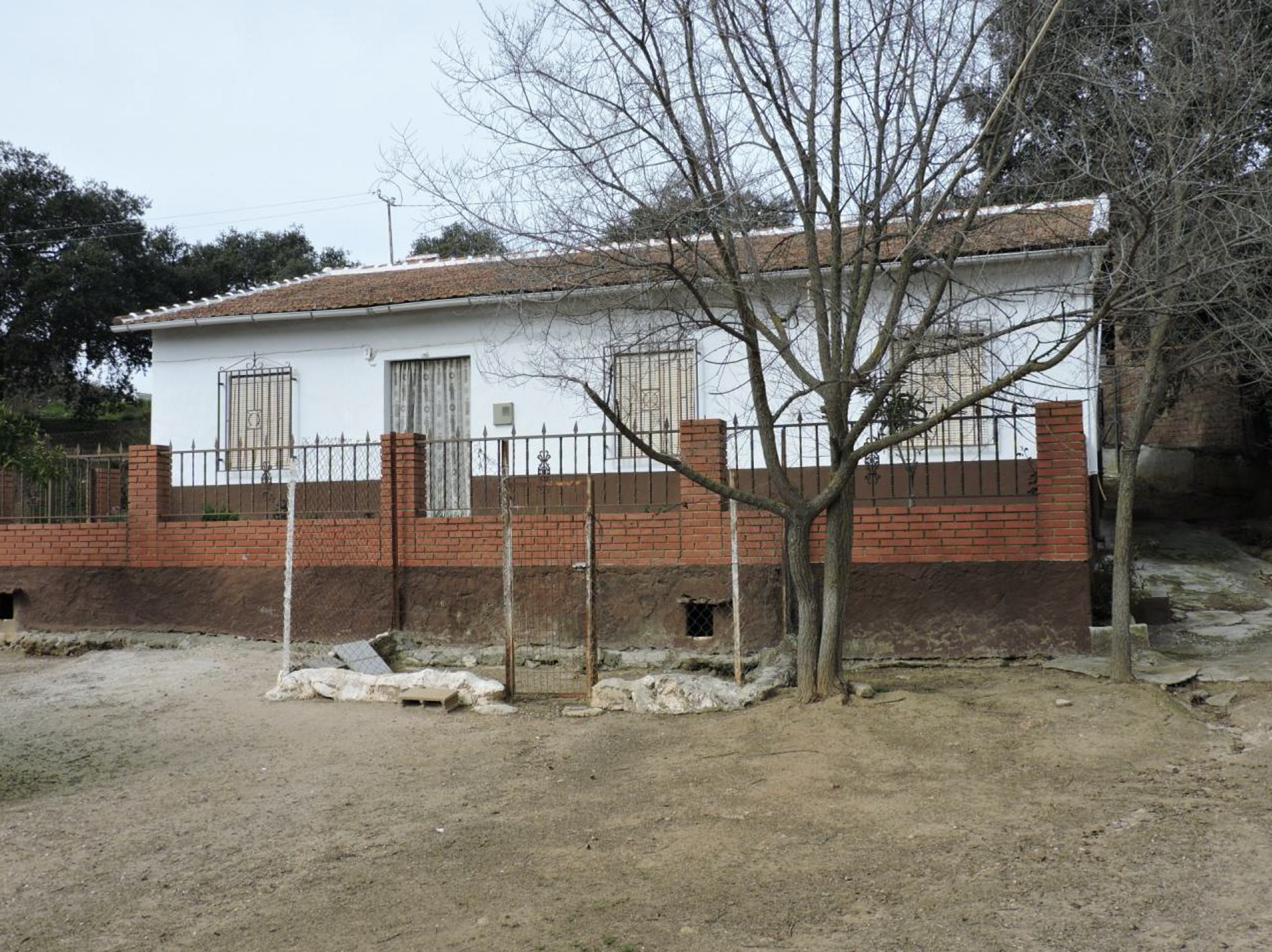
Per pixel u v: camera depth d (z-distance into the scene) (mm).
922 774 6117
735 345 10859
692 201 7180
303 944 4426
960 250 7523
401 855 5426
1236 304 7289
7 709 8906
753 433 9750
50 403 42781
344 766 7082
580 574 9898
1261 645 9828
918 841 5160
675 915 4488
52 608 11727
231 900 4949
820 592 9156
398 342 13625
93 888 5148
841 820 5492
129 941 4547
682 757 6855
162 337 14609
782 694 8133
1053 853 4926
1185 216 7145
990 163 7688
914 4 7465
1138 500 18891
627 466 12273
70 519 12055
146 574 11406
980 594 8930
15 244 32969
